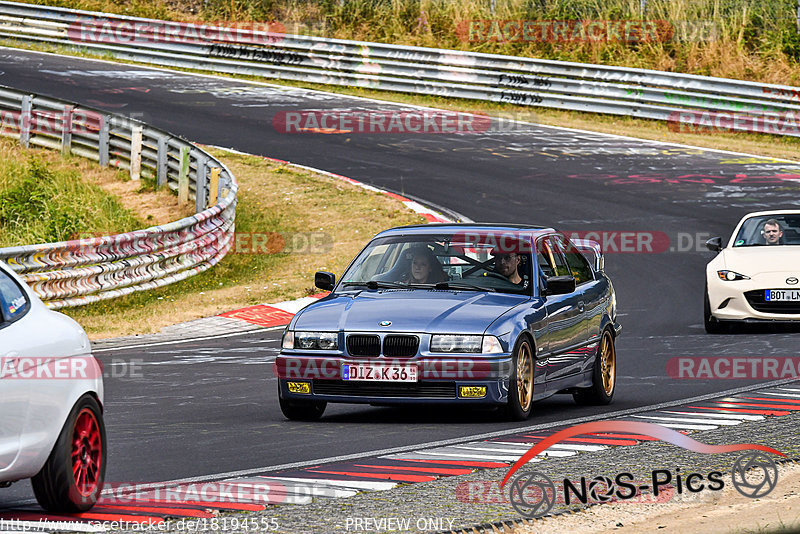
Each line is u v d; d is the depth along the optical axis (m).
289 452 28.95
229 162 98.62
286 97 125.62
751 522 21.36
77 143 98.38
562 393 39.06
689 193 89.12
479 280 36.12
